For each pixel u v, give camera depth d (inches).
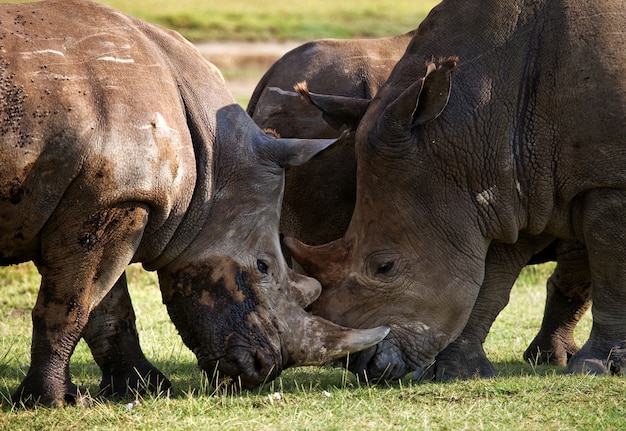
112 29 778.2
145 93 758.5
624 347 876.6
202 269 804.0
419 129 845.2
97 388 847.7
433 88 811.4
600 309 881.5
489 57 859.4
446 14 885.8
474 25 869.8
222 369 796.6
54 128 721.6
